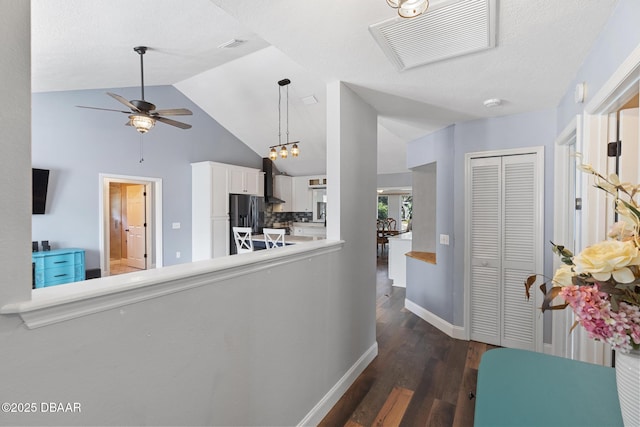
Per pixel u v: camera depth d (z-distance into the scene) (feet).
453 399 6.84
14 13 2.23
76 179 14.32
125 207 22.43
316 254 6.04
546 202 8.66
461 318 10.03
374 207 8.73
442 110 8.80
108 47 10.14
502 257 9.34
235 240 18.62
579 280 2.26
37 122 13.20
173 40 10.51
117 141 15.76
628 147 5.15
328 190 7.07
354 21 4.63
